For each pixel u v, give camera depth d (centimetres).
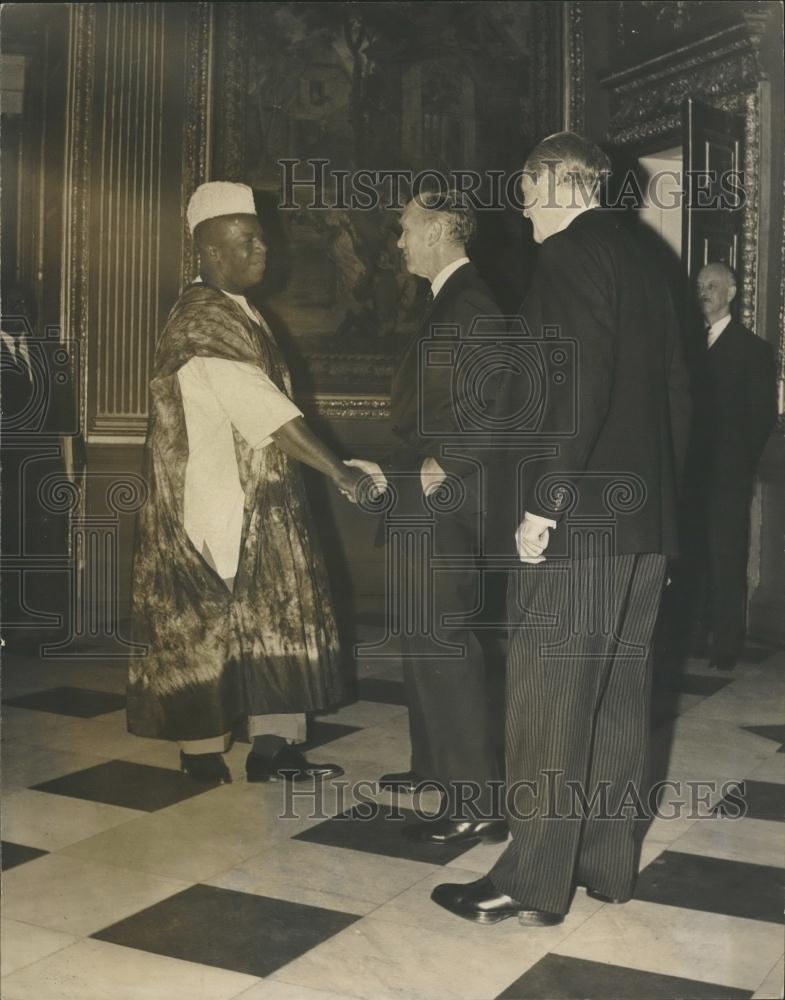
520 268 708
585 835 274
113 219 641
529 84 704
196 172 656
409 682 327
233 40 662
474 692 316
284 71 674
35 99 643
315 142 682
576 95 702
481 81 700
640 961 242
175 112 652
